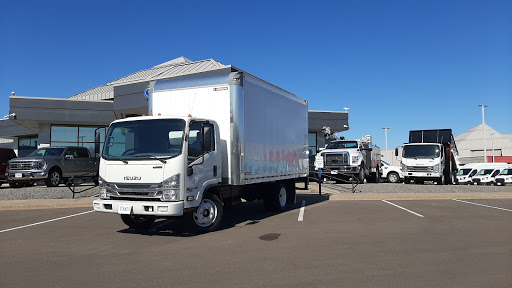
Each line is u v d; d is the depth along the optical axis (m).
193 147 8.18
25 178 18.77
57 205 13.67
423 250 6.88
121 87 24.91
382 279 5.20
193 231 8.52
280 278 5.25
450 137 25.06
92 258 6.41
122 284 5.03
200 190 8.28
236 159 8.98
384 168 28.47
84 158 20.88
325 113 31.38
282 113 11.88
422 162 23.91
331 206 13.65
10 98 25.98
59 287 4.91
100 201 8.12
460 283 5.04
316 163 17.50
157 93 9.78
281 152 11.72
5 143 44.97
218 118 9.15
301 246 7.22
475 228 9.16
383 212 12.03
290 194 12.95
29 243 7.65
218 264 5.97
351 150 22.80
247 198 11.05
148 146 8.10
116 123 8.51
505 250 6.88
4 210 12.96
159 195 7.72
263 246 7.23
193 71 26.58
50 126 28.41
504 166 34.00
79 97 32.84
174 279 5.23
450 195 16.58
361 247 7.13
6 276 5.40
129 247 7.23
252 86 9.81
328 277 5.29
